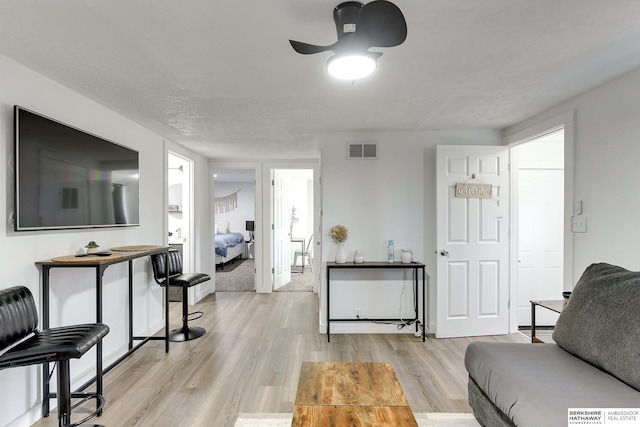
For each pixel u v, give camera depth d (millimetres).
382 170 3939
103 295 2982
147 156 3729
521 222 4098
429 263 3939
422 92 2697
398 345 3541
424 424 2188
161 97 2764
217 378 2803
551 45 1969
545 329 4035
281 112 3189
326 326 3906
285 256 6578
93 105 2830
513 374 1734
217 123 3523
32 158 2156
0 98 2016
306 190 9031
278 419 2244
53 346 1862
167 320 3328
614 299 1818
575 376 1697
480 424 2062
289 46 1959
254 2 1551
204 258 5645
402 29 1512
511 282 3881
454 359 3193
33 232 2230
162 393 2568
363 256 3889
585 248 2701
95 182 2762
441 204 3750
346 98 2820
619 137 2412
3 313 1856
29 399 2197
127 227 3297
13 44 1912
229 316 4520
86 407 2383
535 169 4098
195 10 1606
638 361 1556
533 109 3137
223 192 10492
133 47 1956
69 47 1950
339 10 1576
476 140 3930
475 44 1952
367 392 1693
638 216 2281
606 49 2018
